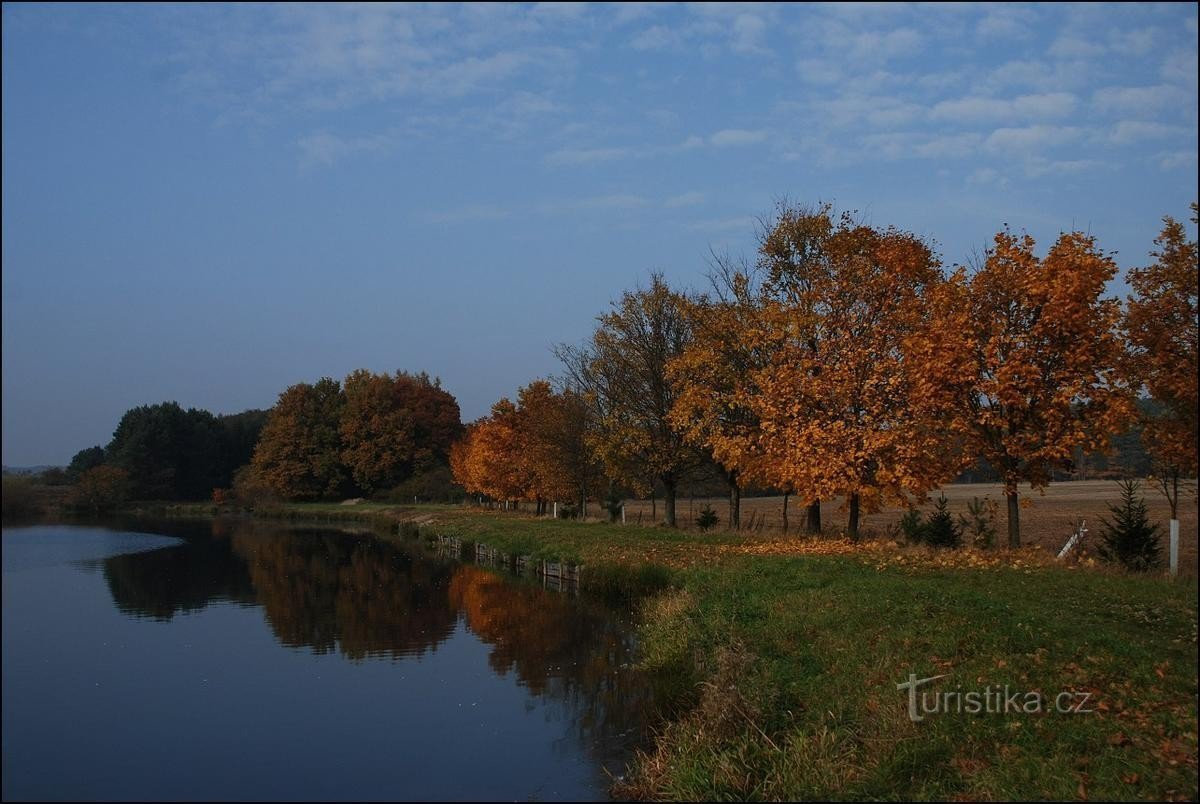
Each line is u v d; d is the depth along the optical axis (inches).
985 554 756.6
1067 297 749.9
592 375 1600.6
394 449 3412.9
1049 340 782.5
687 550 1035.9
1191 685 372.5
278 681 647.1
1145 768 324.2
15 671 679.1
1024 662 420.5
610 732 518.6
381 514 2773.1
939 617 505.0
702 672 567.8
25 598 1011.9
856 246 1002.1
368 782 441.4
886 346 936.9
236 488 3427.7
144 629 856.9
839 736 417.7
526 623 867.4
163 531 2282.2
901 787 360.8
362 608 985.5
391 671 677.9
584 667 677.9
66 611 945.5
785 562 783.1
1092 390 763.4
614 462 1439.5
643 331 1396.4
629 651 718.5
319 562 1499.8
